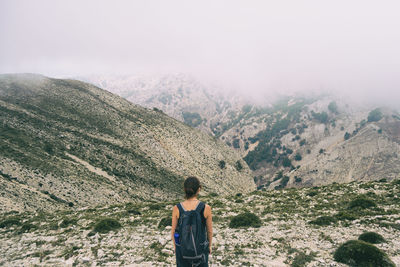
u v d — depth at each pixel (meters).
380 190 25.16
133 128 133.25
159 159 123.38
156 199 86.31
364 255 9.51
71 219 22.00
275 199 26.89
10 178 51.25
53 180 59.72
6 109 95.31
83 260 11.41
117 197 69.12
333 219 16.16
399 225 14.10
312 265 9.77
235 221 16.95
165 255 11.61
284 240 13.13
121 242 14.16
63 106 119.88
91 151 95.56
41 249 13.87
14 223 21.92
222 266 10.17
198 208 5.18
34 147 76.19
